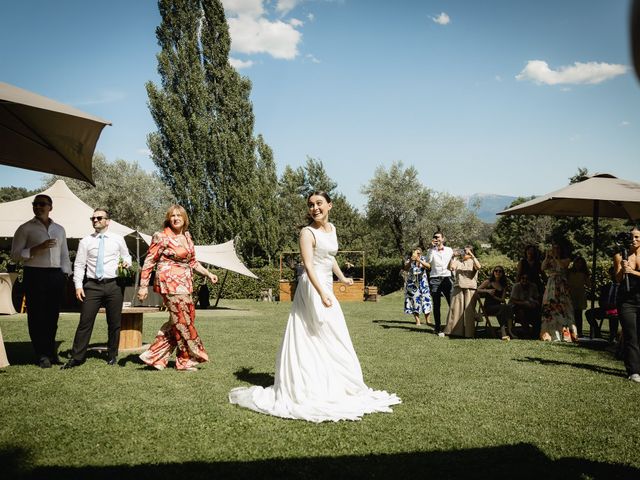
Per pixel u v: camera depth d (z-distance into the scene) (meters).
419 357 6.85
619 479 2.83
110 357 6.11
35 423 3.64
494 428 3.71
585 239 34.81
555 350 7.59
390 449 3.24
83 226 14.88
